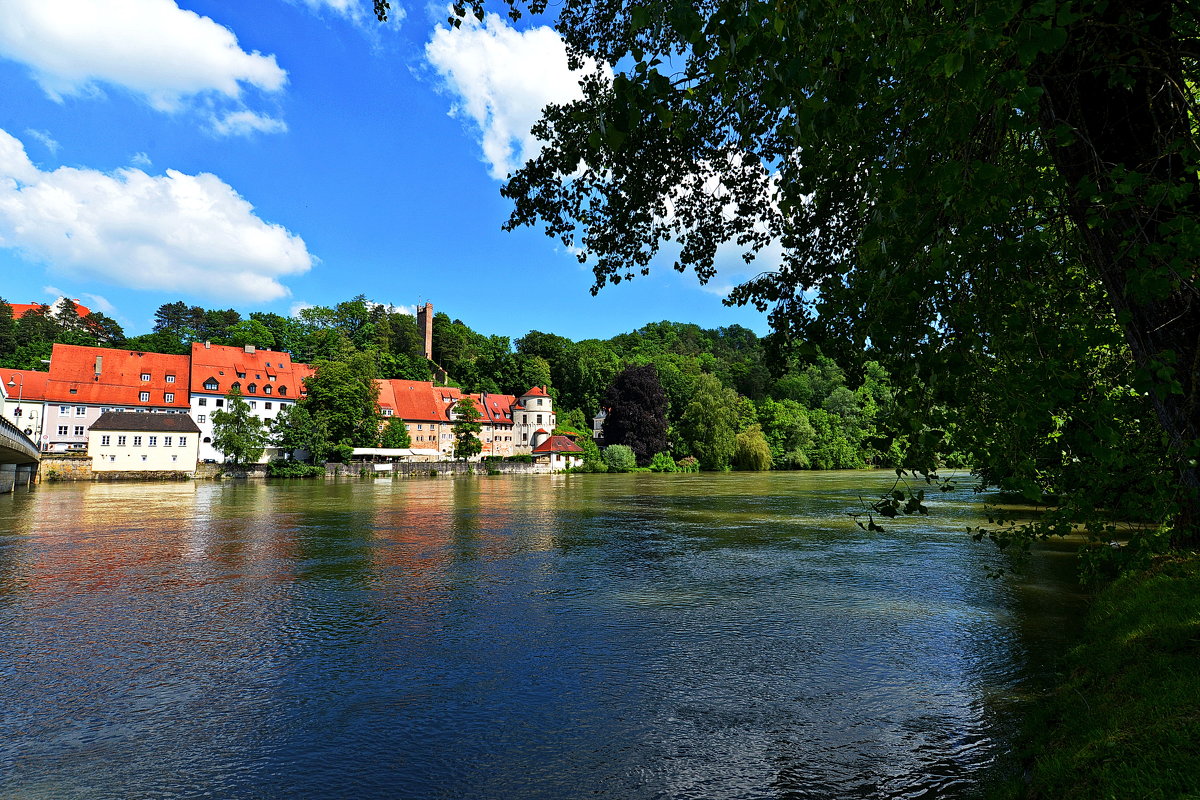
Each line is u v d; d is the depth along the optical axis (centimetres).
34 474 5344
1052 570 1675
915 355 423
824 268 756
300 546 2158
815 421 11181
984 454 521
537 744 745
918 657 1028
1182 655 703
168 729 786
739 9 321
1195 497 473
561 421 12744
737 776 670
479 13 611
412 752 728
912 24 344
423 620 1259
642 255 910
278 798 634
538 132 802
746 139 488
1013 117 299
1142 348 448
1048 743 661
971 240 368
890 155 393
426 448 10544
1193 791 450
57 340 11600
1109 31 390
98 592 1490
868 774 668
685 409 10444
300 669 989
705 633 1171
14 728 790
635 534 2459
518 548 2125
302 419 7844
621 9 792
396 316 15112
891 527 2600
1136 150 416
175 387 8388
